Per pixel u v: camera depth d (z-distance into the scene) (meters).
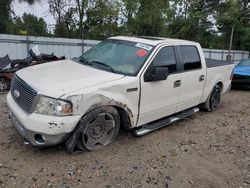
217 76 7.07
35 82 4.11
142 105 4.85
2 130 5.11
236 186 3.82
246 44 36.34
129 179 3.80
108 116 4.43
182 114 6.12
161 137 5.31
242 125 6.40
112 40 5.75
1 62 9.88
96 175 3.83
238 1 38.97
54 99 3.81
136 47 5.25
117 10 26.52
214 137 5.52
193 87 6.08
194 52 6.17
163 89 5.18
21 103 4.20
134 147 4.76
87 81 4.25
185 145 5.02
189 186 3.74
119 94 4.43
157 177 3.89
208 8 35.94
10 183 3.53
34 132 3.85
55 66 4.98
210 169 4.22
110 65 4.98
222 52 27.44
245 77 10.84
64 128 3.86
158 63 5.09
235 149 5.00
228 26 36.69
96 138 4.46
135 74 4.71
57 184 3.57
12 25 17.78
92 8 25.27
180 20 34.38
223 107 8.06
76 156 4.27
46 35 21.50
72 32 24.59
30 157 4.18
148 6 29.25
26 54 15.09
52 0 22.78
